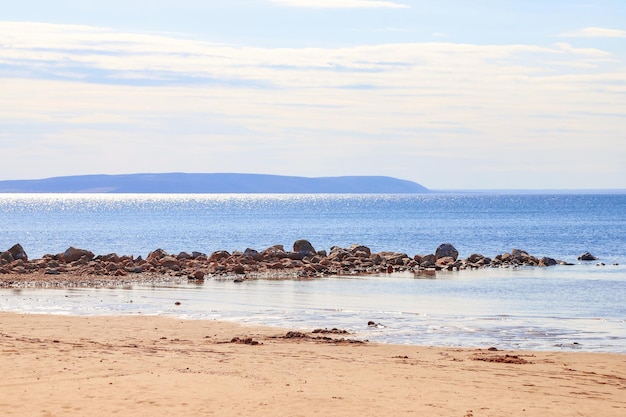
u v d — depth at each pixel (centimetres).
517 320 2727
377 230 11269
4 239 8875
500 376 1714
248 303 3166
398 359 1908
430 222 14050
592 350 2133
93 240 8781
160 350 1955
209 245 8156
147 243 8356
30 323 2438
